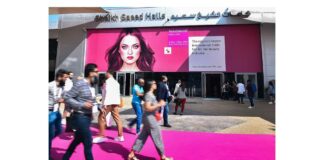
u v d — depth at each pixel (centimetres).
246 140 496
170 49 1464
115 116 484
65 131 532
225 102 1271
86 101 302
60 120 387
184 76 1458
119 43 1514
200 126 642
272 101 1265
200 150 429
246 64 1397
